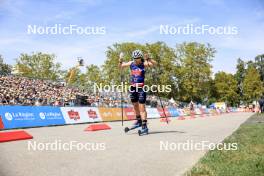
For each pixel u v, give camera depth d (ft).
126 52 202.18
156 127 48.60
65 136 33.60
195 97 256.32
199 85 239.09
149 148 24.93
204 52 236.22
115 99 105.50
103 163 19.04
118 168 17.84
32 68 217.77
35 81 79.20
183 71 230.48
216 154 22.47
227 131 41.52
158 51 210.79
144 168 18.04
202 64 236.84
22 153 21.81
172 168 18.31
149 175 16.53
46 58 219.41
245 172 16.97
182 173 17.15
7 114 50.60
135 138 31.19
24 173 16.12
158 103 128.57
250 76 365.61
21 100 68.54
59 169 17.22
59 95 81.92
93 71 205.36
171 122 69.26
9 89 67.72
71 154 21.80
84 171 16.93
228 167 18.16
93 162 19.27
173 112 135.74
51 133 38.01
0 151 22.49
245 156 22.03
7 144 26.35
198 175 16.38
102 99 95.71
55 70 223.30
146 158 20.92
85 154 21.90
